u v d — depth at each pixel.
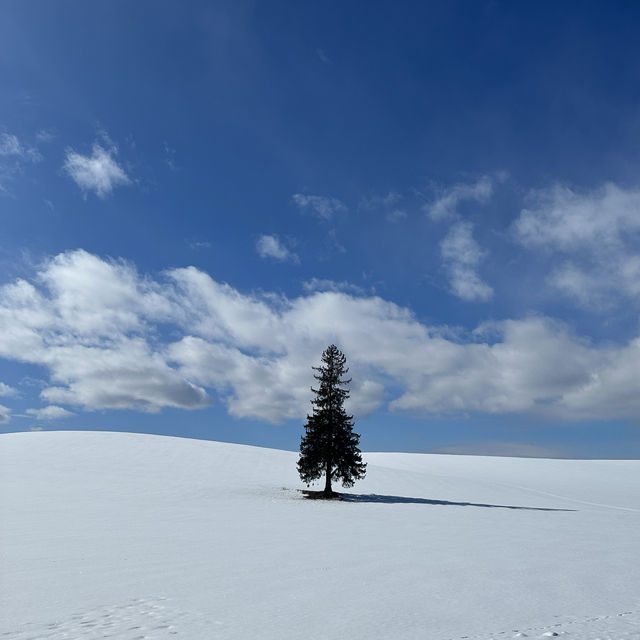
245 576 12.70
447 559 15.55
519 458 102.94
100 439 74.69
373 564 14.49
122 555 15.91
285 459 71.12
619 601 10.05
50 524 23.92
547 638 7.05
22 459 59.97
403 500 44.75
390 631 7.91
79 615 9.12
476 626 8.13
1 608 9.69
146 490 43.22
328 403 47.25
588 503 53.06
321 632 7.91
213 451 72.19
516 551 17.61
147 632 8.00
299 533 22.17
